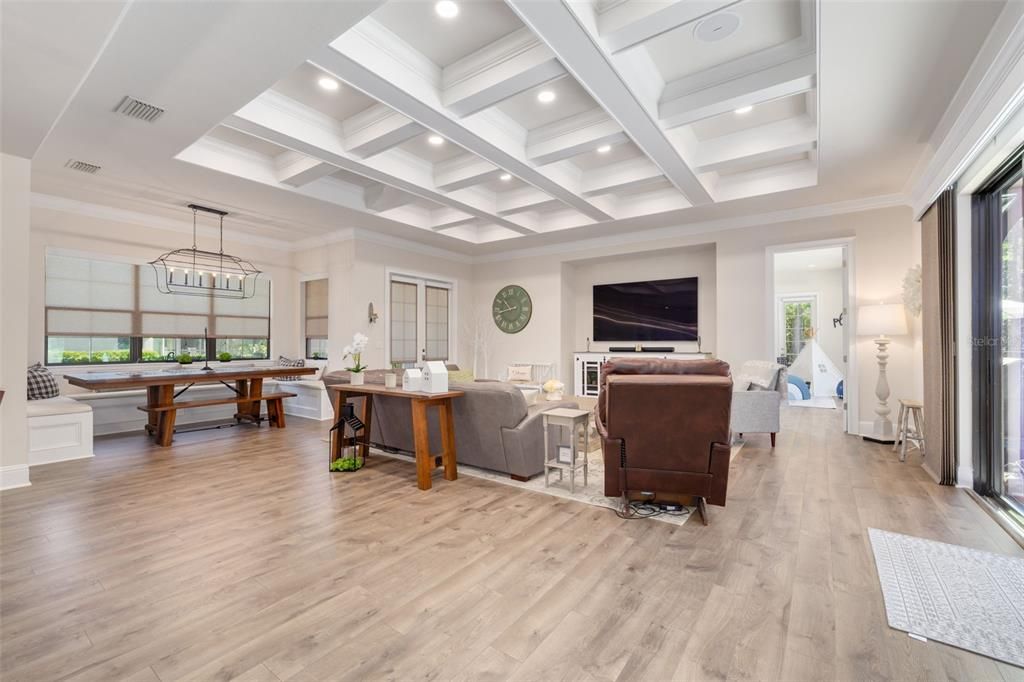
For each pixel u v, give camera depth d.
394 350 7.24
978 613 1.80
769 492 3.27
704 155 4.38
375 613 1.83
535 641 1.66
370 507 2.99
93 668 1.52
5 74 2.35
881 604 1.88
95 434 5.34
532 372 7.92
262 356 7.23
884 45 2.52
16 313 3.40
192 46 2.48
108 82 2.81
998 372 3.16
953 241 3.32
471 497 3.19
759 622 1.77
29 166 3.43
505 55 2.96
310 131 3.81
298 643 1.65
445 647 1.63
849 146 3.82
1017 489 2.95
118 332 5.79
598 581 2.07
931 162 3.51
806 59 2.91
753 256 5.92
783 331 9.66
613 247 7.12
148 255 5.98
